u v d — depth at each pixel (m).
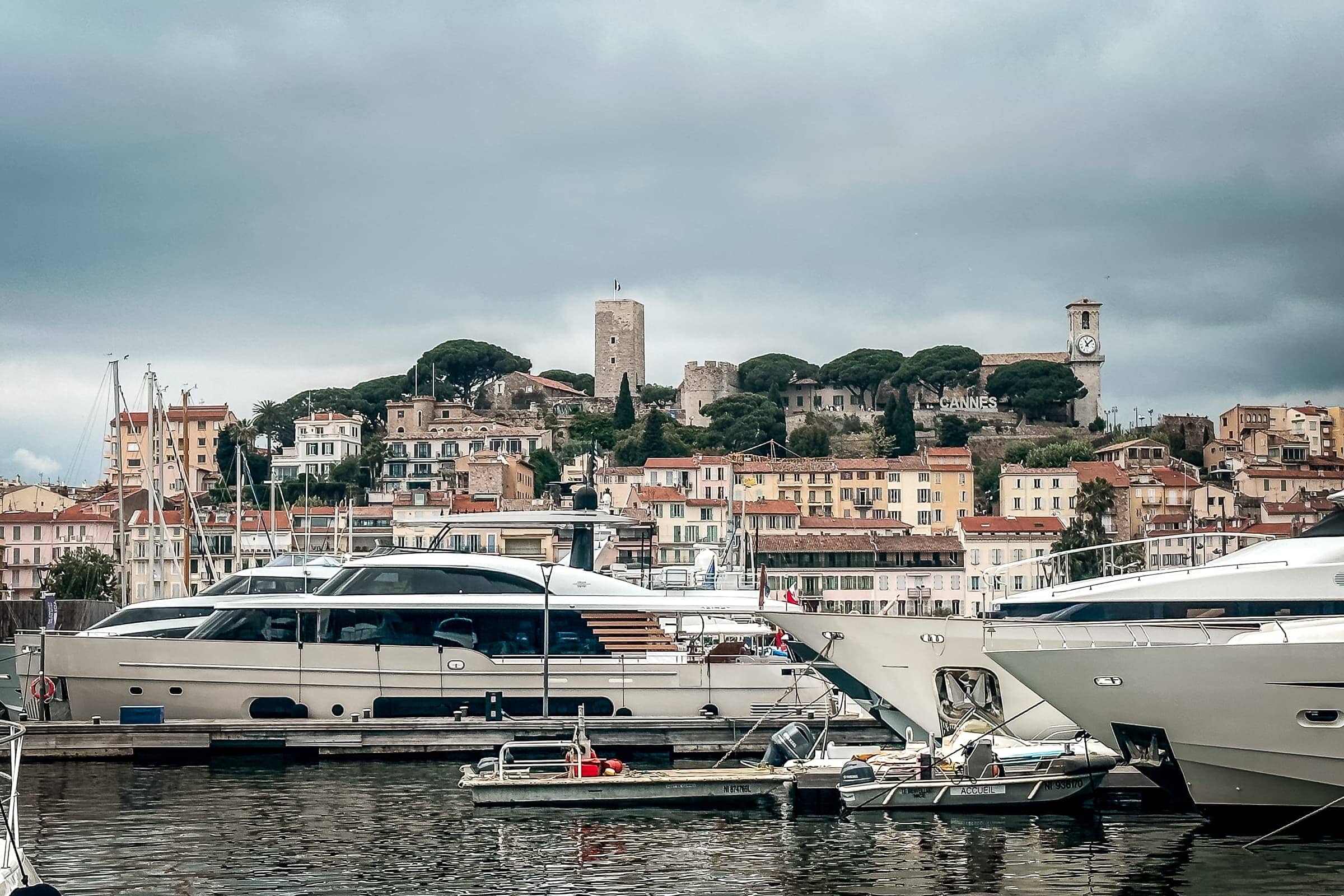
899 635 40.69
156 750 45.00
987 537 136.38
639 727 46.41
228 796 38.34
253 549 130.12
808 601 126.81
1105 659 32.72
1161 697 32.31
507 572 47.88
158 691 46.84
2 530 147.75
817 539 133.50
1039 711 40.03
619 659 47.75
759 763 40.28
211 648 46.91
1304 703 31.19
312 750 45.50
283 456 192.50
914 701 40.91
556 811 36.22
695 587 54.94
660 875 29.78
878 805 36.00
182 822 34.91
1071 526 139.75
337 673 47.03
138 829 34.00
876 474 165.50
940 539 135.50
